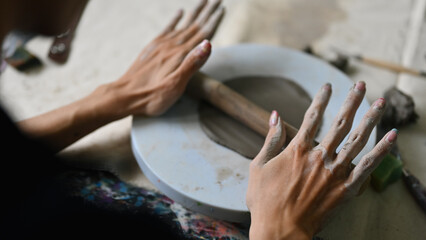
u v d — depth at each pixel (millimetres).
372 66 1637
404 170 1257
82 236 766
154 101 1215
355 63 1655
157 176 1094
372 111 946
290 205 912
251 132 1201
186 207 1090
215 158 1138
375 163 906
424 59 1644
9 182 632
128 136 1404
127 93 1229
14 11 642
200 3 1470
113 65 1707
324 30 1803
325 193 924
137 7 1956
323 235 1128
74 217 795
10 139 607
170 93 1205
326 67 1380
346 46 1727
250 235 922
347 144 955
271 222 900
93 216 812
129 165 1301
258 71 1400
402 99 1366
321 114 1014
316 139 1164
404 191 1240
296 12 1882
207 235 1073
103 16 1927
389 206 1204
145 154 1146
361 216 1174
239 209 1011
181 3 1963
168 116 1259
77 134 1217
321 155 954
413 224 1161
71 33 1765
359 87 984
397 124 1374
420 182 1240
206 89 1252
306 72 1380
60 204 793
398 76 1593
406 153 1323
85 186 1176
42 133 1169
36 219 737
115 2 1981
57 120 1188
